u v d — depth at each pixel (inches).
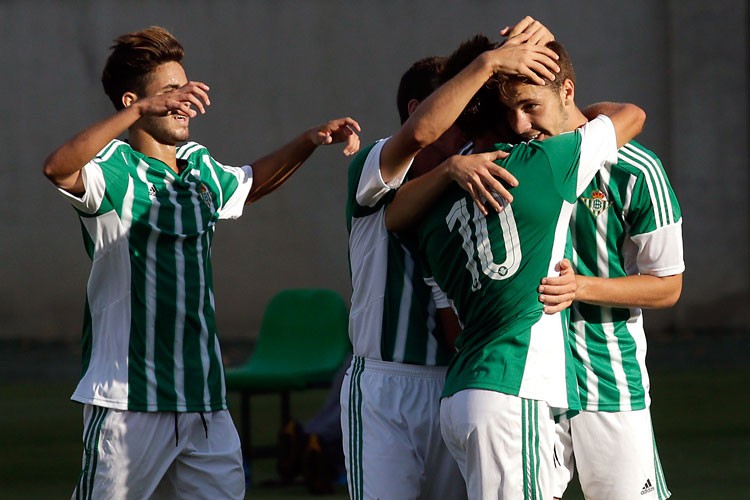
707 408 1161.4
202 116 1873.8
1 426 1119.6
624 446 454.0
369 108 1883.6
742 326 1861.5
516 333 383.6
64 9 1861.5
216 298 1866.4
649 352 1642.5
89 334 477.1
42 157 1857.8
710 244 1861.5
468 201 391.9
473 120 411.5
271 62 1876.2
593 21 1865.2
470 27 1878.7
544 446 383.9
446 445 418.0
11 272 1855.3
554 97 394.6
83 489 466.9
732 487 780.6
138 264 467.8
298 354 900.6
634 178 428.1
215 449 479.8
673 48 1857.8
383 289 444.5
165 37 502.0
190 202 484.4
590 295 414.3
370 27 1879.9
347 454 449.7
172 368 469.4
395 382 441.4
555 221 384.8
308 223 1867.6
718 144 1860.2
